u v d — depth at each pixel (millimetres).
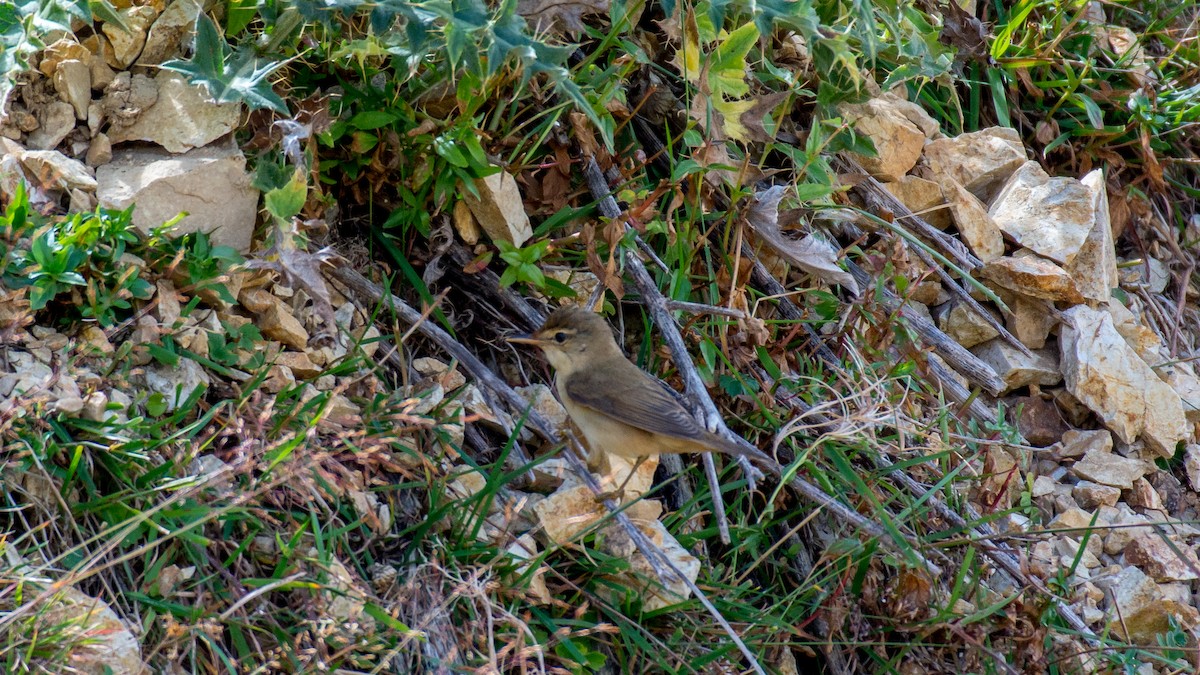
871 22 4875
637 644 4484
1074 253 6336
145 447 3857
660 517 5051
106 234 4148
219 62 4324
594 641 4508
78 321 4113
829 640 4945
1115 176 7211
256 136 4684
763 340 5070
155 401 4008
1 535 3570
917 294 6254
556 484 4777
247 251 4547
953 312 6266
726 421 5328
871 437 5121
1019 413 6262
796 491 5285
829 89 5449
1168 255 7355
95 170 4395
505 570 4277
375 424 4473
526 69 4172
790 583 5242
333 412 4395
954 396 5824
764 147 5941
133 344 4145
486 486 4340
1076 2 7121
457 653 4020
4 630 3320
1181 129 7371
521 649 3926
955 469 5270
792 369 5539
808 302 5695
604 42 4926
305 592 3877
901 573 5035
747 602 5008
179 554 3848
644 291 5086
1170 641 5574
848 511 4914
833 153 5973
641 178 5504
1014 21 6871
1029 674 5055
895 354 5844
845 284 5527
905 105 6574
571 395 4699
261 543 3990
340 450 4184
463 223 5055
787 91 5422
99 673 3391
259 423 4020
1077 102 7066
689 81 5105
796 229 5664
